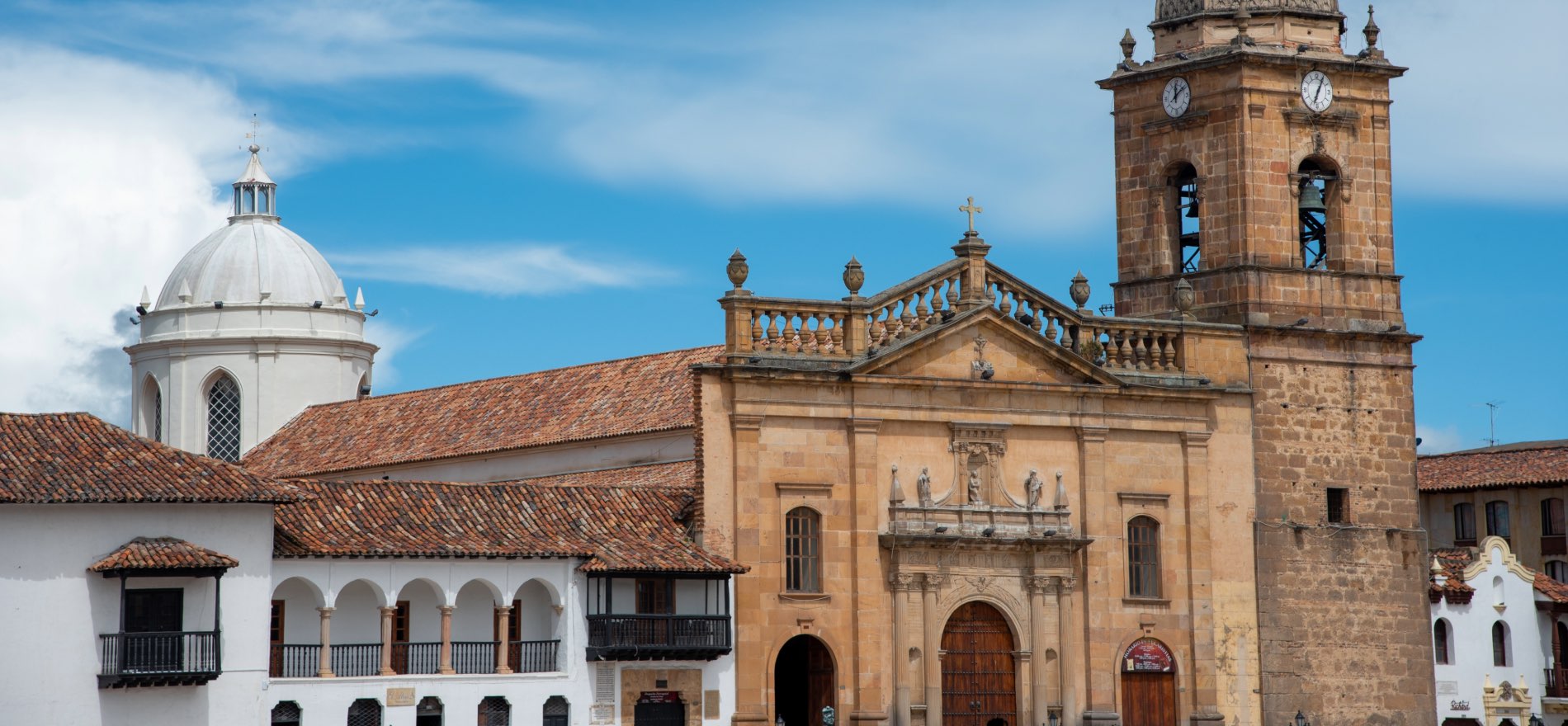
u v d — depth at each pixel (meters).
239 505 57.06
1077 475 68.81
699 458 63.53
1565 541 98.56
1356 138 73.88
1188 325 70.75
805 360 64.94
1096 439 68.88
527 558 60.31
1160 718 69.44
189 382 92.12
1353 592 72.81
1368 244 73.94
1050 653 67.75
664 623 61.81
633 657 61.34
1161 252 73.56
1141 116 74.31
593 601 61.44
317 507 59.62
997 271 68.31
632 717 61.72
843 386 65.31
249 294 92.25
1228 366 71.50
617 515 63.47
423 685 58.84
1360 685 72.56
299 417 90.12
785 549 64.56
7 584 54.62
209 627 56.62
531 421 76.44
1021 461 68.00
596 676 61.22
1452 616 83.69
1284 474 72.00
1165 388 69.75
